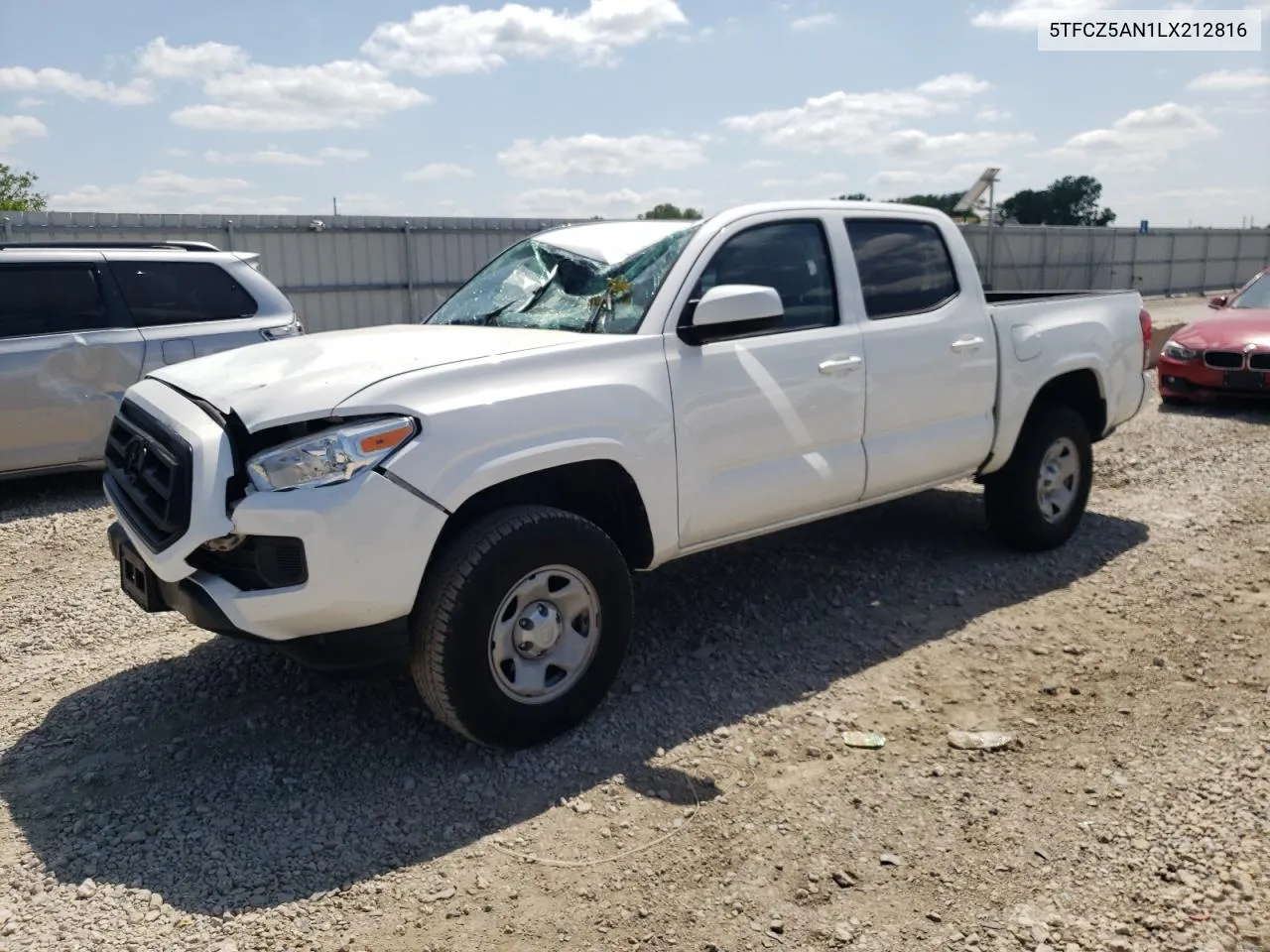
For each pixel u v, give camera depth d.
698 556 5.82
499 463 3.54
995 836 3.20
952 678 4.36
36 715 4.14
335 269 21.47
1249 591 5.33
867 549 5.99
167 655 4.71
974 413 5.38
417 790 3.52
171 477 3.42
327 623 3.37
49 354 7.69
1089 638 4.77
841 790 3.48
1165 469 8.09
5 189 32.47
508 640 3.62
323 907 2.91
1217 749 3.70
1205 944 2.68
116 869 3.10
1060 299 5.98
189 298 8.45
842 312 4.80
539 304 4.59
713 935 2.77
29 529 6.95
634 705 4.11
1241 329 10.71
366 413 3.37
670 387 4.06
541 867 3.09
